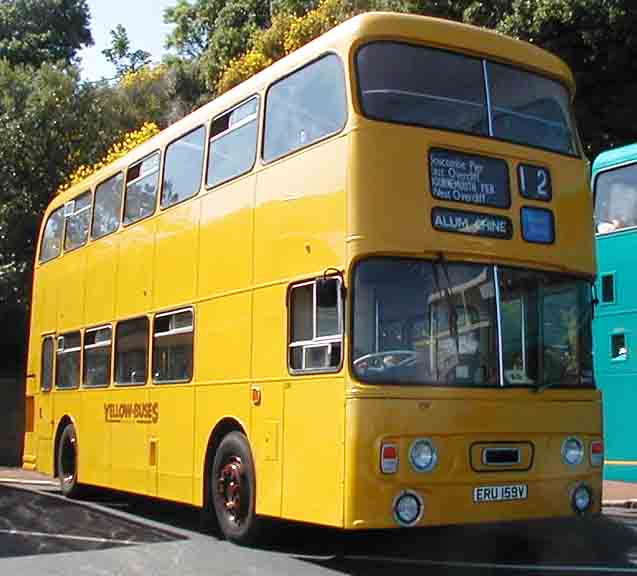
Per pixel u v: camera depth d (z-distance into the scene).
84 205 15.16
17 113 25.67
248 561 9.05
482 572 8.59
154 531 10.73
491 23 19.62
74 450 14.56
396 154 8.51
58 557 9.22
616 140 20.09
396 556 9.42
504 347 8.70
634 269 13.87
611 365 14.14
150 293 12.34
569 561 9.14
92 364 14.11
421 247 8.44
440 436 8.20
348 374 8.06
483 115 9.12
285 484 8.90
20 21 39.97
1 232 24.52
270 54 27.00
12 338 27.27
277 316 9.30
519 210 9.08
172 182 12.12
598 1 18.38
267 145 9.91
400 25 8.90
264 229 9.73
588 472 9.02
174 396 11.39
